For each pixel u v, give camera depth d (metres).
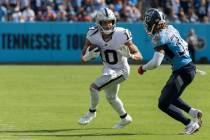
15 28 71.94
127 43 28.81
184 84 27.50
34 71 61.59
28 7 76.12
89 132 29.16
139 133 28.86
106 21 28.39
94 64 70.06
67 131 29.47
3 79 54.16
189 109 28.03
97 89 28.88
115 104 29.88
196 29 73.50
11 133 28.88
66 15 75.56
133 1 80.00
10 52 72.19
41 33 72.38
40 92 45.38
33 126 30.95
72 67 66.31
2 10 75.75
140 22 73.69
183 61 27.38
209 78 55.09
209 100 41.72
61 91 46.03
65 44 72.69
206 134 28.48
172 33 27.50
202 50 73.44
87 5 76.88
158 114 35.16
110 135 28.25
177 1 79.19
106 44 28.88
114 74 28.86
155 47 27.19
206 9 78.94
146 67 27.17
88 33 29.17
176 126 30.95
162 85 50.44
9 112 35.72
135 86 49.59
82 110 36.62
